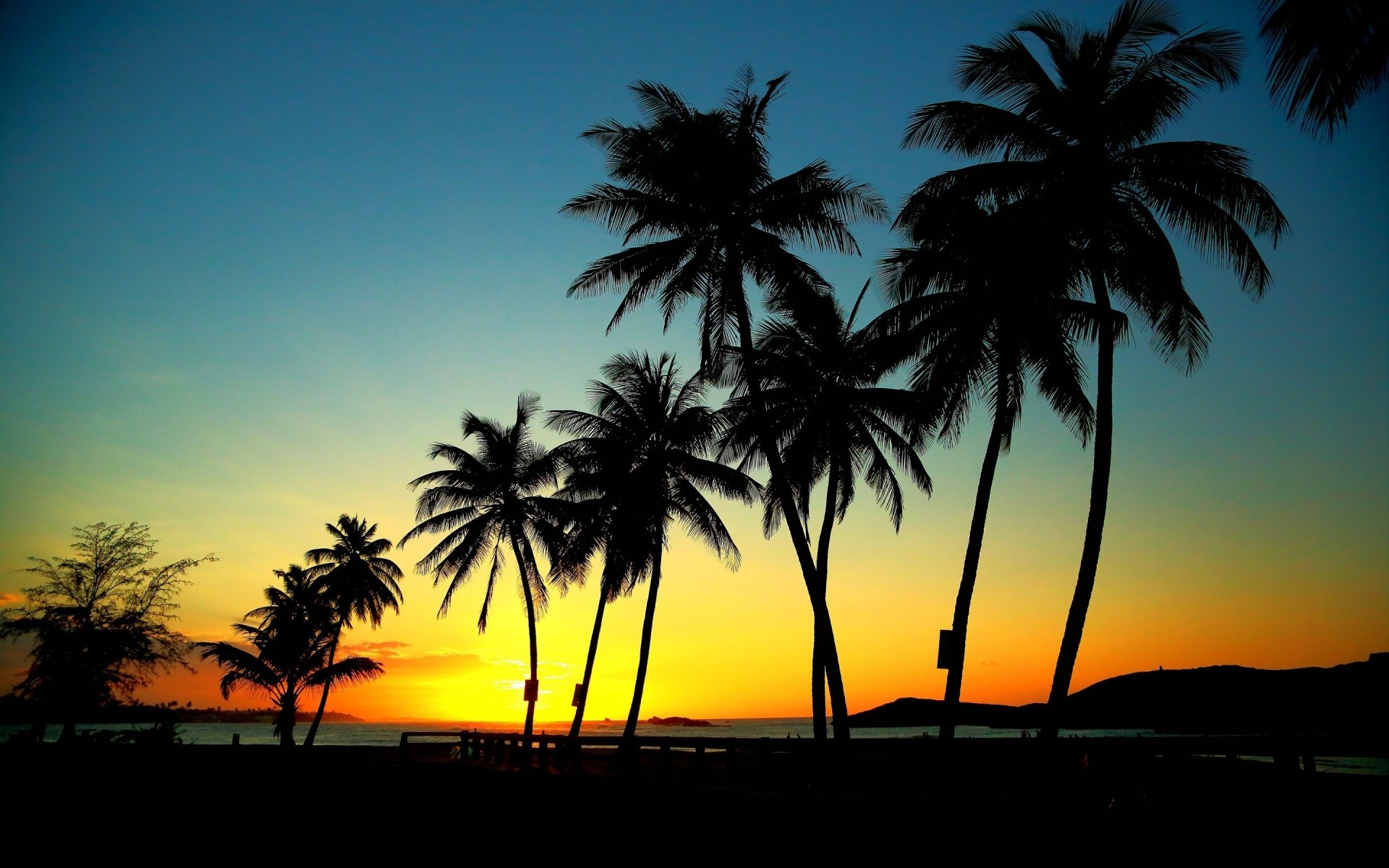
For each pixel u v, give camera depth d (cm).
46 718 3184
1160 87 1916
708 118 2419
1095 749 1326
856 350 2800
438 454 4084
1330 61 1081
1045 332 2164
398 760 3591
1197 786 1459
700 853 1490
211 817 2044
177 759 2884
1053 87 2062
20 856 1516
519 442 4109
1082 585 1930
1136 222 1950
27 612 3272
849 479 2975
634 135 2450
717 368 2570
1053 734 1853
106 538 3388
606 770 2686
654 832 1638
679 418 3488
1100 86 2023
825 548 2773
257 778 2898
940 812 1369
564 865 1429
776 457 2414
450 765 3028
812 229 2450
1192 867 1048
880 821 1323
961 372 2278
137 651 3275
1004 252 2084
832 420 2798
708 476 3406
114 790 2416
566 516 3778
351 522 5706
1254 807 1246
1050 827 1262
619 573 3381
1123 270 1994
